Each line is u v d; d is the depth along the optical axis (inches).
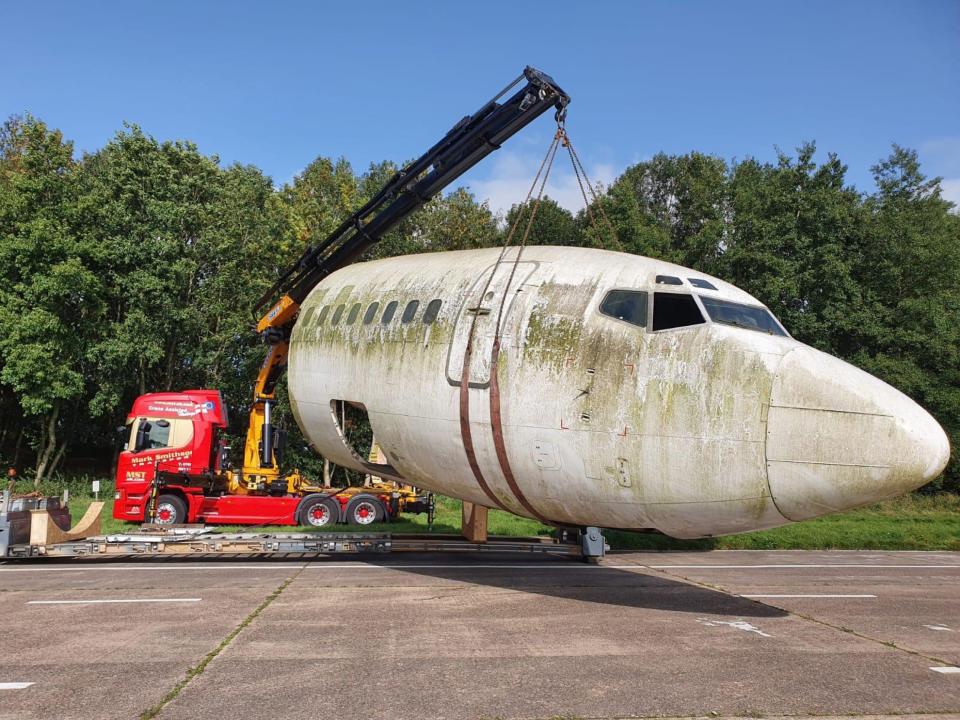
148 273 1051.9
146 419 748.6
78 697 233.9
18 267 991.0
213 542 509.0
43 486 1040.8
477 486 385.4
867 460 292.5
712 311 335.0
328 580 455.5
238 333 1183.6
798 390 304.2
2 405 1216.8
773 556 665.0
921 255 1332.4
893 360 1209.4
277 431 815.1
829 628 358.3
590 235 1529.3
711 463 310.2
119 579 455.8
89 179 1207.6
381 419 408.2
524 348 349.1
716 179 2198.6
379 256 1423.5
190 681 250.7
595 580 476.1
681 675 267.0
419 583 449.4
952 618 394.3
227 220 1234.6
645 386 324.2
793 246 1250.0
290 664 271.3
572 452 335.3
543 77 430.3
